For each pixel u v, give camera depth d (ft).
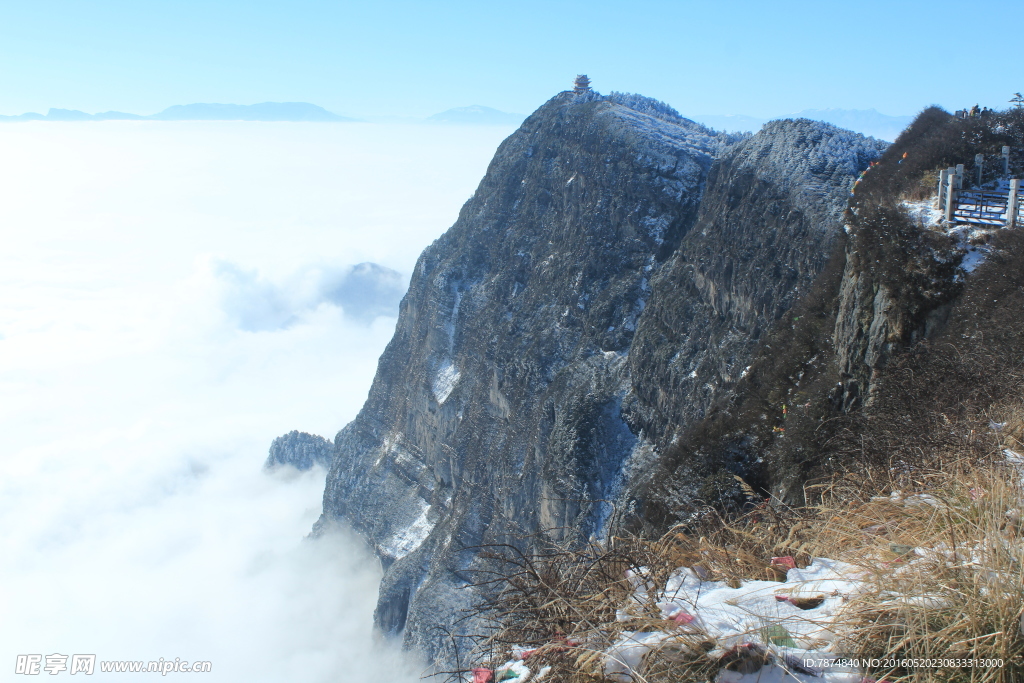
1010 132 85.92
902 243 66.39
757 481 68.69
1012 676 11.79
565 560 19.08
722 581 16.51
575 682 13.87
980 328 50.80
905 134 112.78
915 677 12.12
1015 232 58.65
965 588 13.24
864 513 20.03
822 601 14.40
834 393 66.54
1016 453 25.05
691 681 12.69
